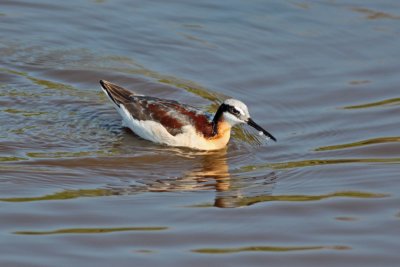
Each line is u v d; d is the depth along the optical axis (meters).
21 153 16.20
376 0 22.89
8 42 20.59
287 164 16.69
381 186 15.71
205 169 16.36
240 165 16.67
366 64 20.30
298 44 20.98
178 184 15.63
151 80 19.44
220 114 17.23
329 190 15.55
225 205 14.80
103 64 20.00
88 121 17.81
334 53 20.70
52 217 14.07
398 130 17.95
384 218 14.53
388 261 13.16
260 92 19.28
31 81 19.09
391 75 19.91
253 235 13.82
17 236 13.42
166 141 17.31
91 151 16.61
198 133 17.25
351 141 17.58
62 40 20.92
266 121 18.28
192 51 20.69
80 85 19.20
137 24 21.70
